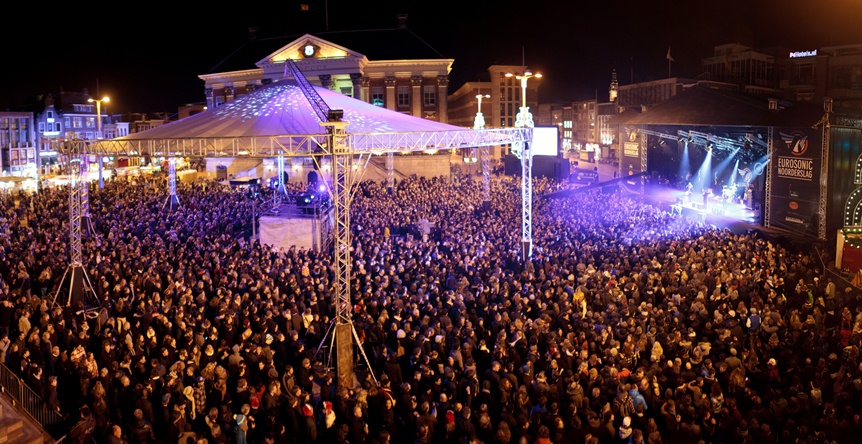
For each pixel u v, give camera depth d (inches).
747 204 1766.7
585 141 4537.4
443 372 571.5
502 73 3956.7
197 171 3112.7
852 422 468.4
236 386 555.2
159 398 529.7
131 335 638.5
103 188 2015.3
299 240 1246.9
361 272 895.1
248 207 1624.0
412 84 3127.5
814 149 1354.6
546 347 634.2
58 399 563.2
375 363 689.0
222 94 3479.3
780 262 981.8
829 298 812.0
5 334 624.1
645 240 1157.1
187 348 606.5
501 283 848.9
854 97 2849.4
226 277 857.5
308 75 3093.0
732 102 1660.9
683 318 703.1
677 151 2086.6
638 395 513.3
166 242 1136.2
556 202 1721.2
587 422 483.8
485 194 1712.6
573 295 765.9
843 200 1368.1
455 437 491.2
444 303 757.9
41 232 1140.5
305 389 580.4
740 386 557.9
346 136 693.3
